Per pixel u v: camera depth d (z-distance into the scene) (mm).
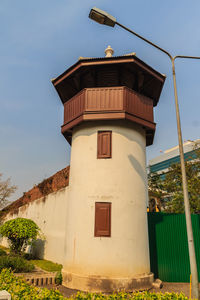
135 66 10281
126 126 10266
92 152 9961
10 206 30859
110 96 9898
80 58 10469
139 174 10086
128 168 9805
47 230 15172
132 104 10094
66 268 9258
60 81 11250
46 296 4707
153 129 10766
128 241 8945
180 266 10531
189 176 19547
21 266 10195
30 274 9500
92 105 9922
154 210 19812
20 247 14641
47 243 14750
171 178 20969
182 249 10773
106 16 7809
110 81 10852
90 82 11352
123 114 9578
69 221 9820
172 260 10609
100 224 9008
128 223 9156
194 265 6645
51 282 9156
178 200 19625
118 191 9375
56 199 14633
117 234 8891
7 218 30453
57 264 12531
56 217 14156
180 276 10391
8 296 4309
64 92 12289
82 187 9703
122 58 9945
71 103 10930
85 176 9773
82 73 11164
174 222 11109
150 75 10906
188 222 7008
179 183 20359
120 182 9500
